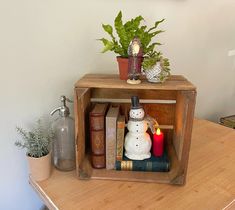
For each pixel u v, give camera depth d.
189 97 0.70
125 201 0.69
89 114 0.82
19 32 0.75
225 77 1.54
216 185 0.77
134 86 0.70
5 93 0.76
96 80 0.77
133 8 1.00
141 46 0.73
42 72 0.82
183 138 0.74
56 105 0.89
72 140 0.87
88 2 0.87
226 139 1.08
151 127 0.85
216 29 1.35
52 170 0.83
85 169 0.79
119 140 0.80
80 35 0.88
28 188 0.88
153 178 0.78
